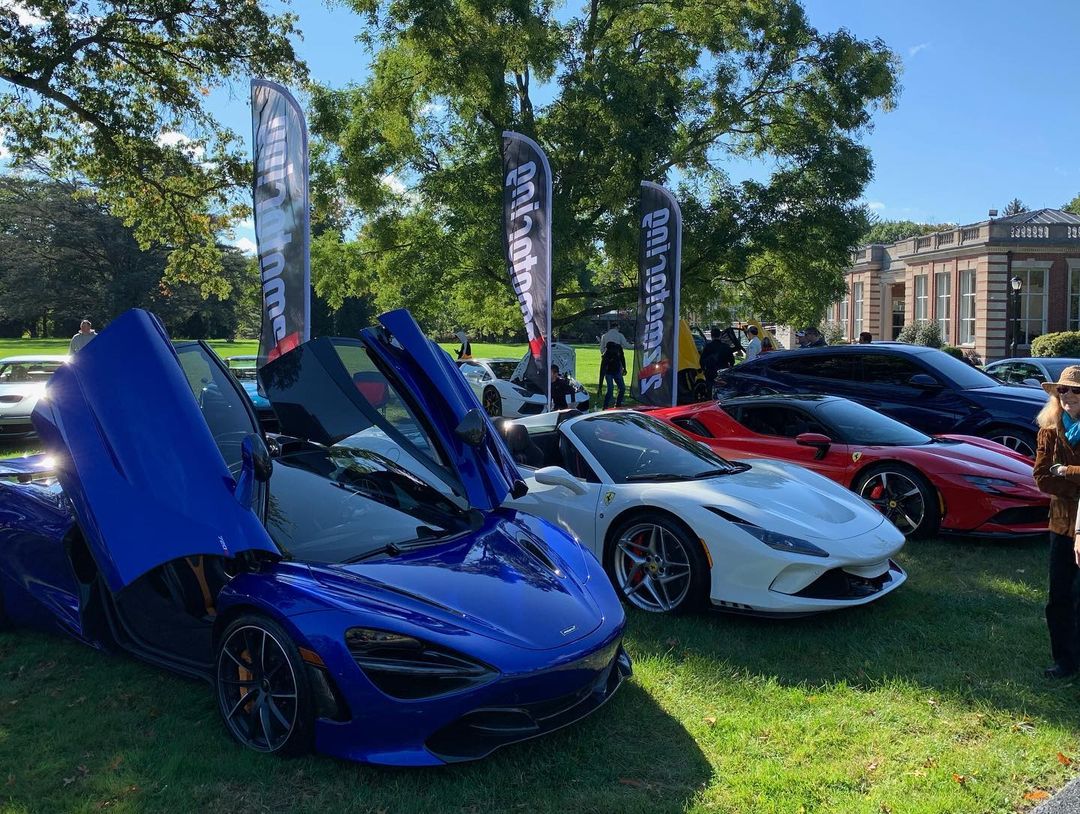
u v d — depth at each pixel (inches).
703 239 796.6
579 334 3230.8
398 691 120.7
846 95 796.6
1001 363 581.3
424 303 873.5
